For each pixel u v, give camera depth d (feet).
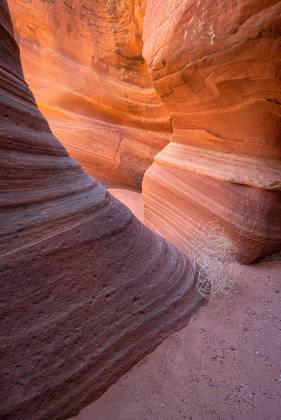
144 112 22.70
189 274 9.50
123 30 20.63
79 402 5.37
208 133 13.47
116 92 23.17
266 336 7.68
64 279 5.79
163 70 12.87
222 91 11.06
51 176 6.64
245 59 9.21
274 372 6.52
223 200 12.19
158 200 16.28
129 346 6.52
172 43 11.64
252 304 9.12
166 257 9.09
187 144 15.52
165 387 6.02
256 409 5.59
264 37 8.21
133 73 22.03
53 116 27.53
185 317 8.06
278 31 7.84
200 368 6.56
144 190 17.70
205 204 12.91
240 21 8.55
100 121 25.35
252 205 11.31
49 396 4.97
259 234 11.29
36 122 6.95
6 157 5.59
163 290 7.97
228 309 8.77
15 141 5.92
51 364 5.12
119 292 6.81
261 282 10.49
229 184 12.01
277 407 5.65
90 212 6.98
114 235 7.35
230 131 12.23
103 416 5.32
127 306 6.84
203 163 13.55
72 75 25.04
